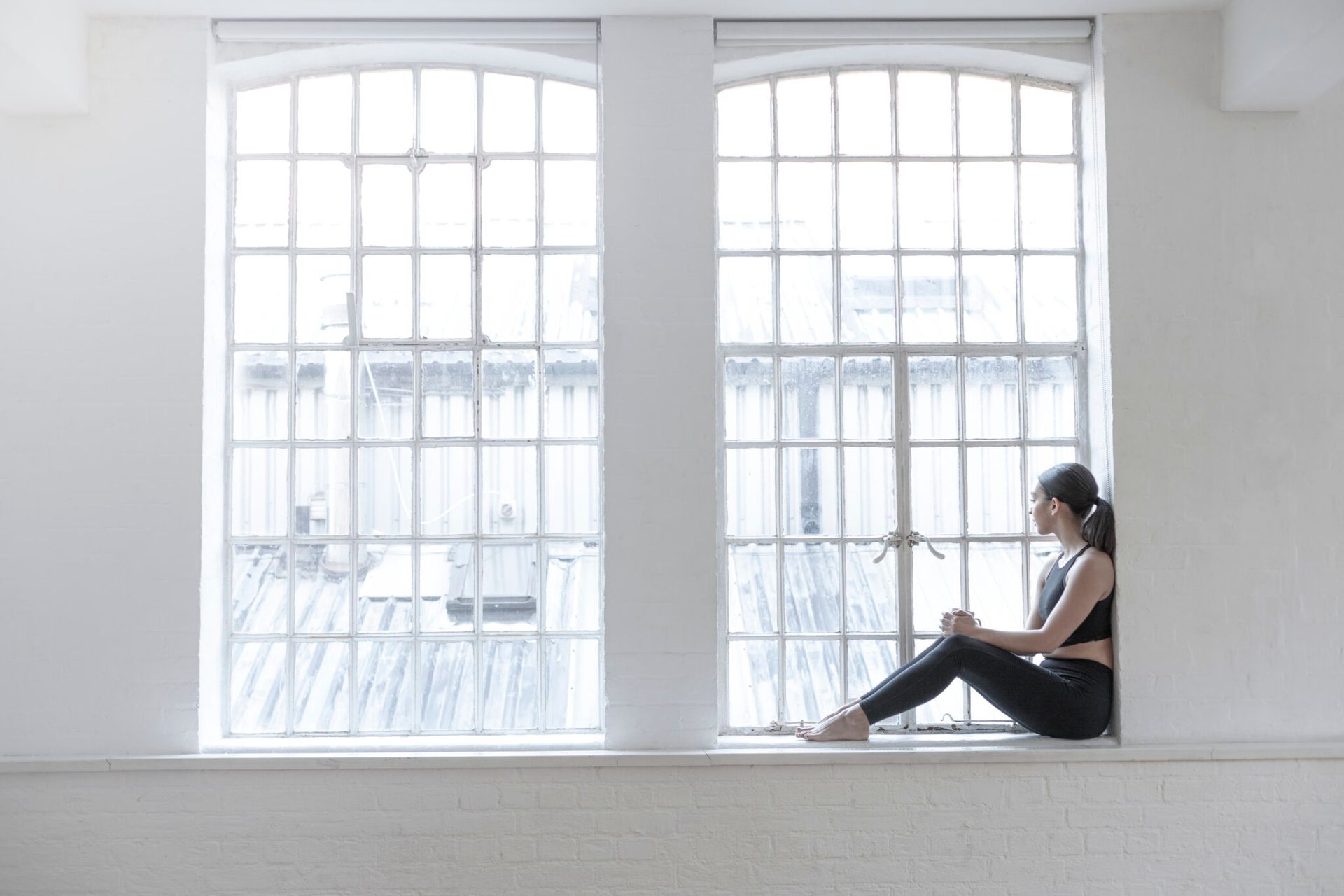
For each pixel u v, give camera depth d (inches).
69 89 153.6
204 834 152.6
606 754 153.8
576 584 165.5
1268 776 155.5
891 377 168.6
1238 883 154.6
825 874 153.9
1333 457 159.8
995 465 168.4
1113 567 157.8
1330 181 161.9
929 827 154.4
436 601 165.2
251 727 163.5
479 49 163.8
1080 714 154.6
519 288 167.5
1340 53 143.9
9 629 154.6
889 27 162.9
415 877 153.3
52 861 151.9
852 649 166.2
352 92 168.7
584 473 166.2
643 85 160.9
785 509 167.2
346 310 167.0
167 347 157.6
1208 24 161.9
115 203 158.4
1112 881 154.3
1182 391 159.8
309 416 166.2
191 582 156.2
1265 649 157.8
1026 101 169.8
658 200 160.1
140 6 156.4
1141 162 161.5
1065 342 169.3
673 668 156.8
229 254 166.6
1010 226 170.2
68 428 156.5
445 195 168.2
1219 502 158.7
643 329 159.0
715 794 154.0
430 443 165.9
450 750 156.6
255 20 161.0
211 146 161.6
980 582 167.3
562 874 153.3
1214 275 160.9
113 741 154.5
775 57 165.5
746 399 168.1
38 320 157.0
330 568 165.3
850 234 169.6
